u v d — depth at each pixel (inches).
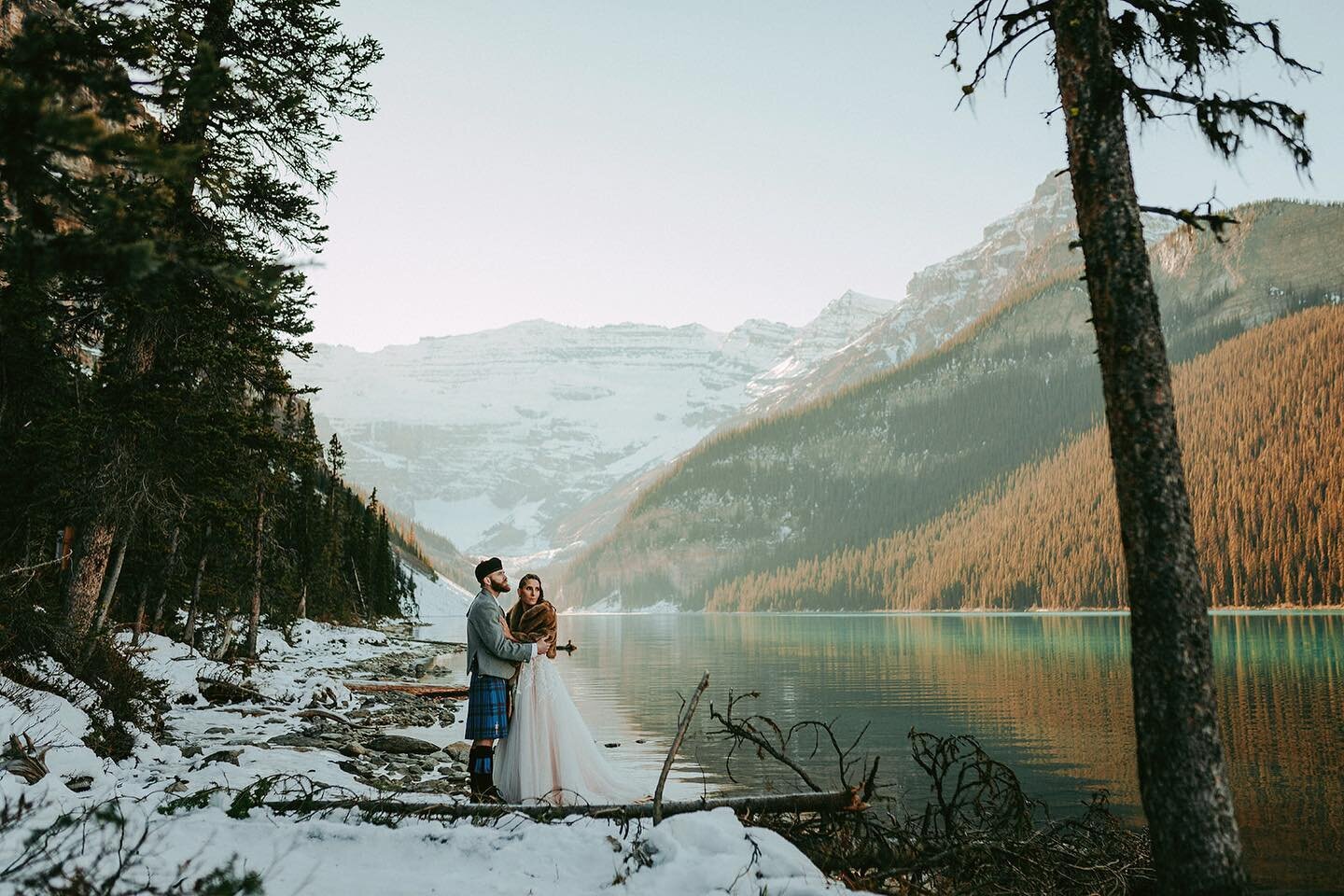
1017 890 245.6
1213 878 186.2
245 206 510.0
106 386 529.7
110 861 174.1
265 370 586.6
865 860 243.9
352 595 3243.1
